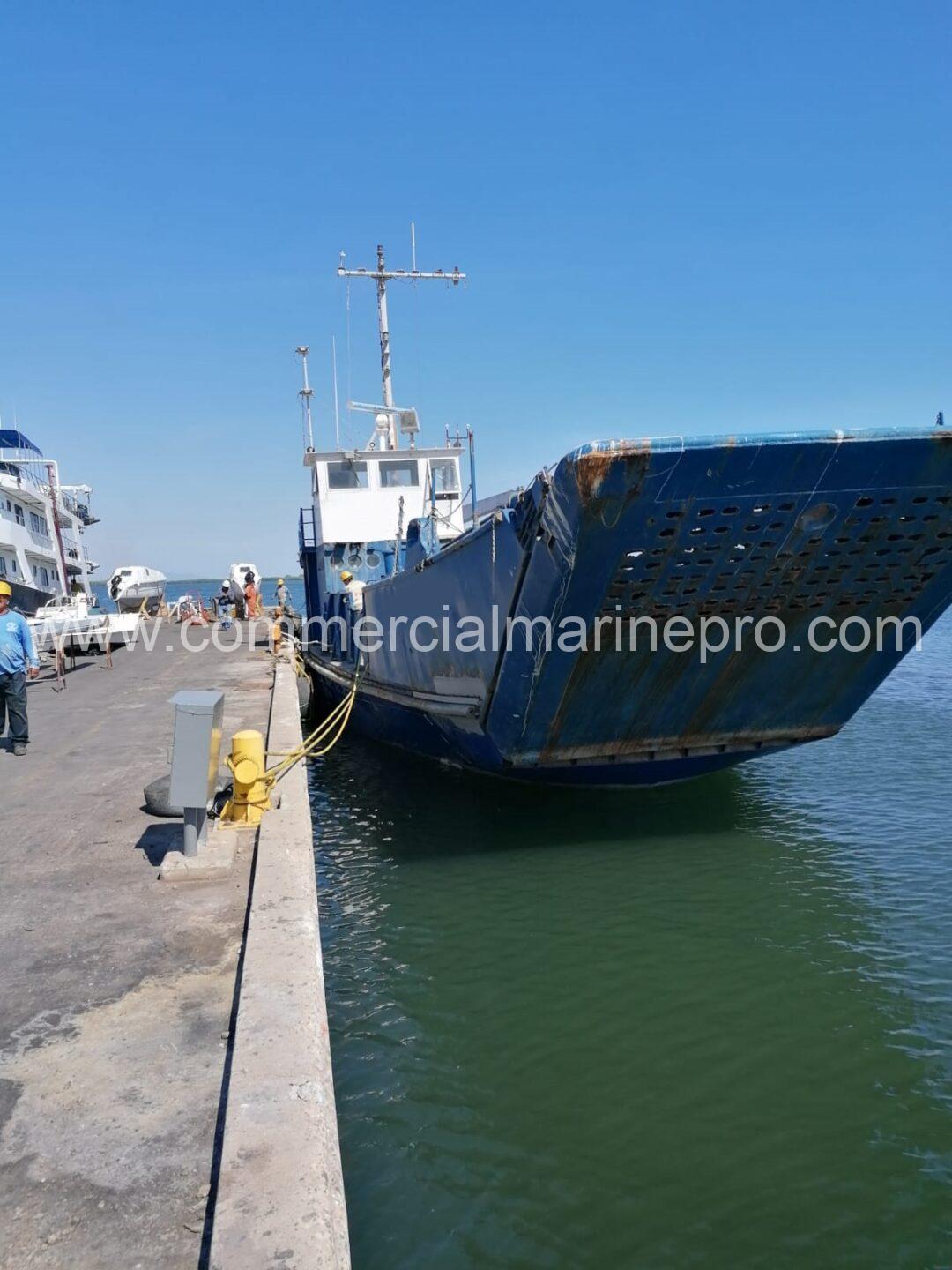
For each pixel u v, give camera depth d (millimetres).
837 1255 3719
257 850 5328
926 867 7965
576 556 6410
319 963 3766
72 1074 3133
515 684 7805
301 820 5891
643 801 9945
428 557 8906
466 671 8625
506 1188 4105
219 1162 2670
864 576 7195
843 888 7555
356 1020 5594
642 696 7961
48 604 26016
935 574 7379
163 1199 2514
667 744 8656
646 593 6863
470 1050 5230
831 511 6480
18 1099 2992
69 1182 2588
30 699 13586
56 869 5344
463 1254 3713
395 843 9047
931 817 9461
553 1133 4484
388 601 10742
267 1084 2846
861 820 9406
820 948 6469
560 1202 4016
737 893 7508
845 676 8367
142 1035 3391
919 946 6445
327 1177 2463
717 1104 4711
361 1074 4996
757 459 5930
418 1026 5520
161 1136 2793
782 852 8461
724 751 8875
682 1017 5582
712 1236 3816
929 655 23922
